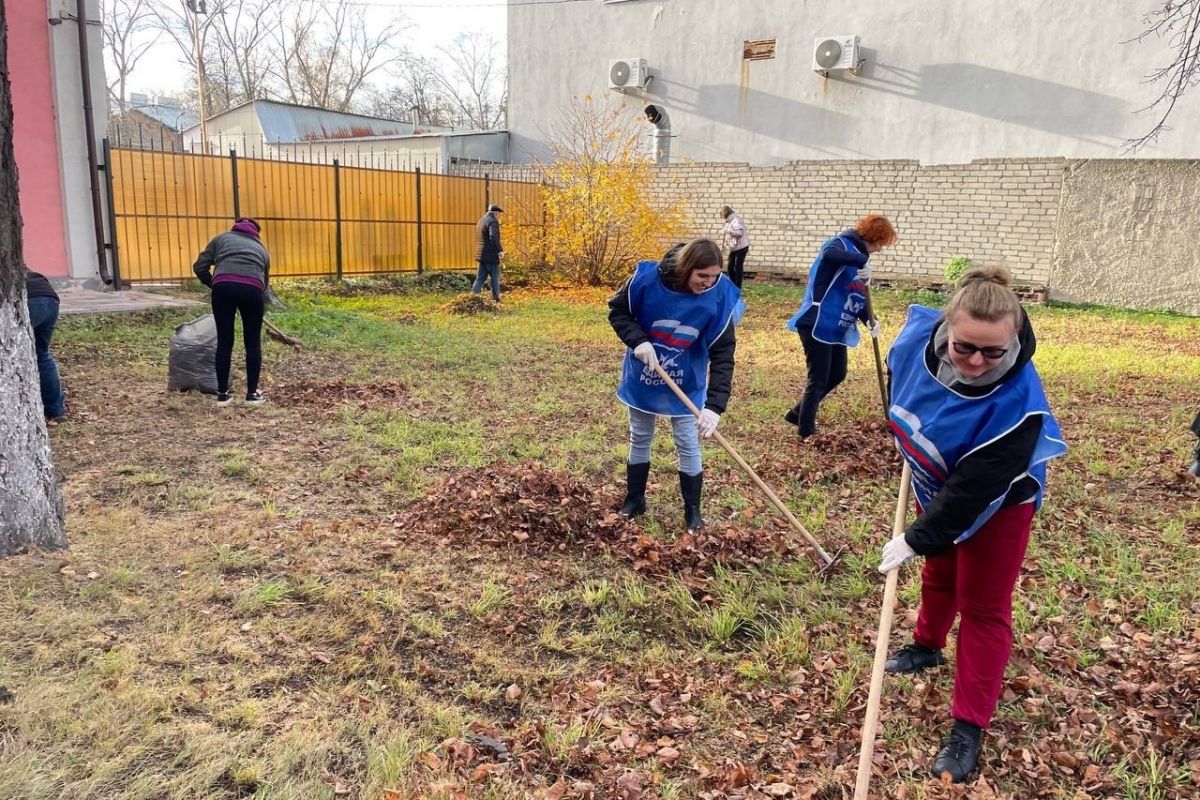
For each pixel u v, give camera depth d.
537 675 3.41
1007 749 3.04
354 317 12.53
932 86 18.88
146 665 3.24
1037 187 16.56
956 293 2.55
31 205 12.09
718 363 4.61
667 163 22.00
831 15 19.75
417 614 3.81
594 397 8.23
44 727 2.81
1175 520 5.21
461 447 6.33
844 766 2.91
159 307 11.28
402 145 24.42
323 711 3.06
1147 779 2.85
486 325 12.86
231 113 31.52
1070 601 4.17
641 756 2.93
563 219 18.53
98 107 12.52
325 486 5.45
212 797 2.57
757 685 3.43
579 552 4.58
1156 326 13.92
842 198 18.81
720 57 21.27
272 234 15.09
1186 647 3.68
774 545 4.66
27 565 3.96
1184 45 12.67
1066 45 17.36
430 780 2.71
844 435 6.72
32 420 4.10
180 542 4.39
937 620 3.43
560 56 23.41
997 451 2.60
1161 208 15.44
